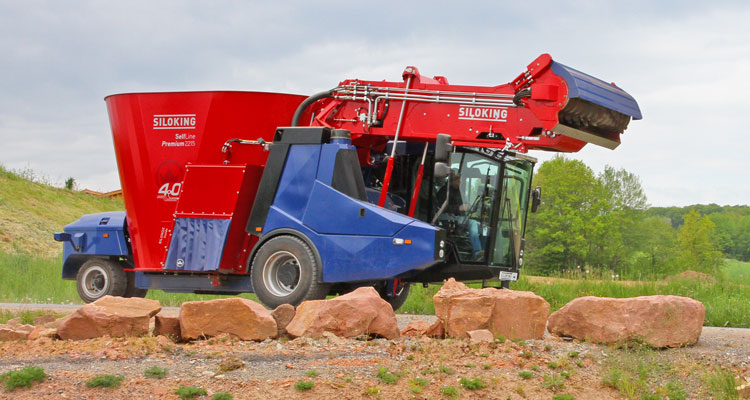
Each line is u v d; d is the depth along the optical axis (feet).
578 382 19.72
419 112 37.42
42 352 21.16
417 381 18.75
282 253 33.47
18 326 24.38
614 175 192.54
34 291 54.44
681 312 25.22
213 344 22.82
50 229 106.22
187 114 38.17
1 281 57.31
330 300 24.06
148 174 38.96
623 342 24.53
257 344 22.89
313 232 33.14
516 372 20.12
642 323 24.66
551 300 51.65
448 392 18.12
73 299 50.67
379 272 31.83
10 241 94.32
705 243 193.47
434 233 31.40
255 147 37.45
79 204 124.26
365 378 19.04
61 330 22.86
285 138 34.58
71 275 45.29
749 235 263.70
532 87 34.83
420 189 39.17
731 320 39.42
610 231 185.68
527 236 196.03
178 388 17.92
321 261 32.76
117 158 40.42
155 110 38.81
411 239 31.55
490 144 36.63
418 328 25.50
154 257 38.99
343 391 17.97
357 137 37.91
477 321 23.97
